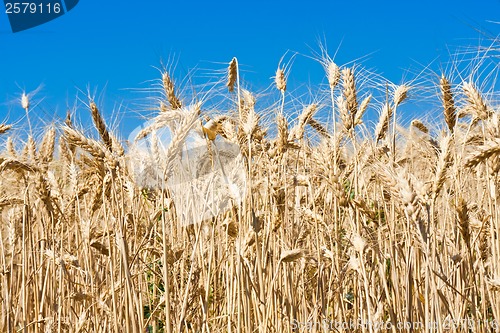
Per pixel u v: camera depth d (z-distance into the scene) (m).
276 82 1.65
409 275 1.39
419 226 1.27
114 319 1.44
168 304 1.32
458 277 1.46
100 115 1.53
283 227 1.57
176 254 1.49
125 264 1.39
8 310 1.51
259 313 1.47
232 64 1.61
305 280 1.62
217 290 1.57
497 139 1.33
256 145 1.60
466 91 1.48
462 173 1.49
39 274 1.59
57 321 1.54
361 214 1.47
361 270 1.37
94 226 1.59
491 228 1.45
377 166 1.31
